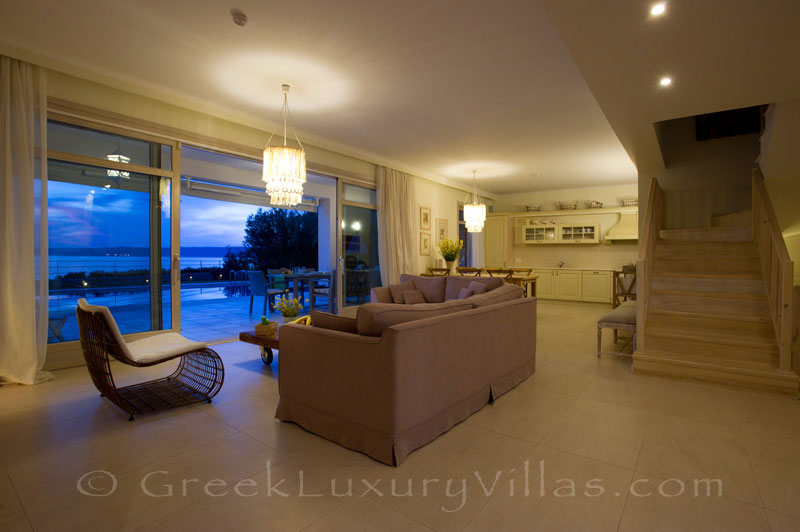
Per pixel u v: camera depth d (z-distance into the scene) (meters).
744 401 2.89
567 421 2.54
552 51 3.24
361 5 2.64
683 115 3.78
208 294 11.06
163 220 4.18
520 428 2.43
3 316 3.09
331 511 1.62
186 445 2.20
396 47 3.18
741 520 1.57
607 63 2.77
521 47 3.18
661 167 6.08
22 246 3.17
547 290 9.34
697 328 3.83
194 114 4.36
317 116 4.76
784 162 4.17
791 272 3.05
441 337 2.32
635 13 2.19
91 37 3.06
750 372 3.15
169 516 1.58
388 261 6.80
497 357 2.95
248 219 13.70
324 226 9.15
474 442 2.25
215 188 7.67
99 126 3.70
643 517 1.59
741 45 2.53
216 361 2.92
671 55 2.66
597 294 8.69
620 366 3.80
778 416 2.62
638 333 3.64
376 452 2.04
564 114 4.68
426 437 2.21
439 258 8.34
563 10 2.17
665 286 4.46
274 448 2.17
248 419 2.56
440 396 2.32
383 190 6.80
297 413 2.45
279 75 3.68
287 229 14.45
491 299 3.08
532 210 9.97
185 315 7.09
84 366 3.66
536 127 5.14
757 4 2.11
